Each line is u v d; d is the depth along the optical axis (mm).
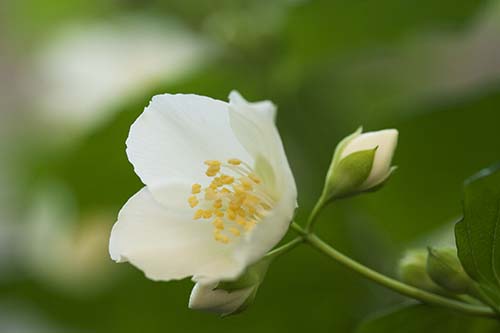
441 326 281
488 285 266
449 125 342
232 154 268
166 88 375
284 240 345
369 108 397
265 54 381
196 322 366
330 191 268
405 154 344
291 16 363
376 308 352
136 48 419
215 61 385
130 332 377
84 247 416
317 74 385
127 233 261
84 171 382
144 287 367
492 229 261
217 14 406
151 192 264
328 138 383
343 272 350
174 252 260
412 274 272
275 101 384
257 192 266
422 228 353
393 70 406
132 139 266
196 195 268
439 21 366
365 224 356
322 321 356
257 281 259
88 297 390
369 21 363
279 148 257
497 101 337
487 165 344
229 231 265
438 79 420
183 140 267
